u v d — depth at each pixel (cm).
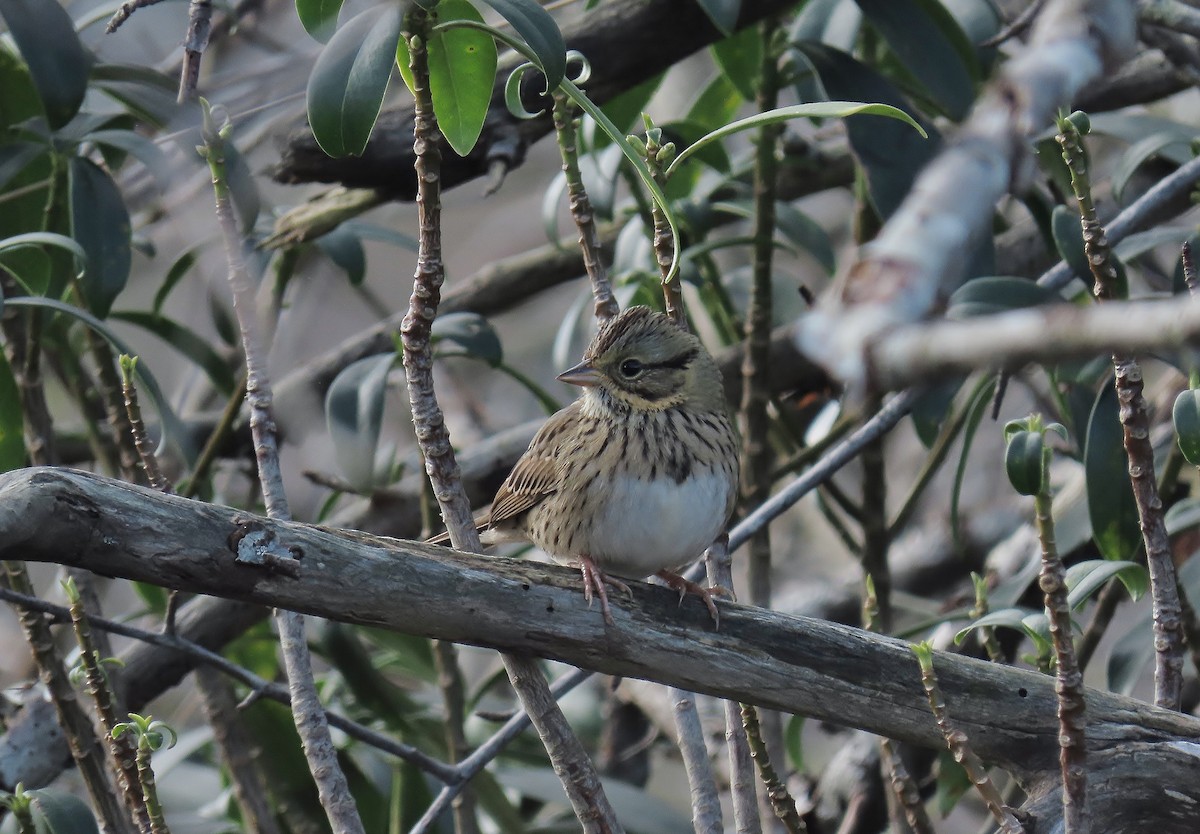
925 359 264
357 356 1336
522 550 1288
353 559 610
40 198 1023
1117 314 248
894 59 1245
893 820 952
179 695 1425
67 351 1099
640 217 1191
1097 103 1233
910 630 1004
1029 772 673
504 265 1399
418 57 576
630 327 849
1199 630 955
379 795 1134
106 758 912
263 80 1175
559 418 886
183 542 577
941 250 307
